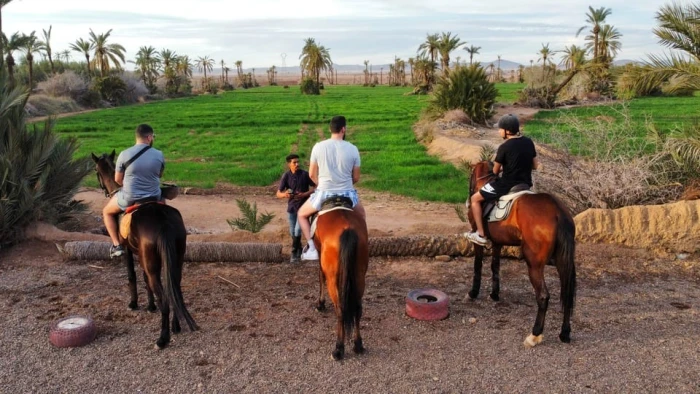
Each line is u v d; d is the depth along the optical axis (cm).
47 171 1061
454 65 3459
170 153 2541
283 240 1055
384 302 779
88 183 1833
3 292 816
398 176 1906
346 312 559
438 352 621
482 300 785
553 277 879
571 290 610
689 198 1061
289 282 860
